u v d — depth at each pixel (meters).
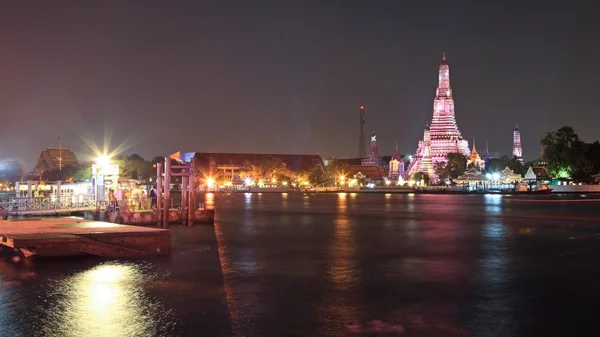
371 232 56.47
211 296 27.05
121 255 36.66
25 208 60.28
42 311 24.34
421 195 180.25
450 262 37.38
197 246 43.81
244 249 43.00
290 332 21.83
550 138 180.25
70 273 31.83
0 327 22.19
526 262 37.19
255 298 26.70
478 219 74.75
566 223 68.12
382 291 28.27
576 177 180.00
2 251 37.66
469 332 21.98
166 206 57.09
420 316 23.98
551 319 23.62
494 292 28.20
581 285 29.91
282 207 105.12
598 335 21.67
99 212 56.84
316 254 40.53
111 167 67.50
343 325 22.73
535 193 173.38
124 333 21.61
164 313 24.12
